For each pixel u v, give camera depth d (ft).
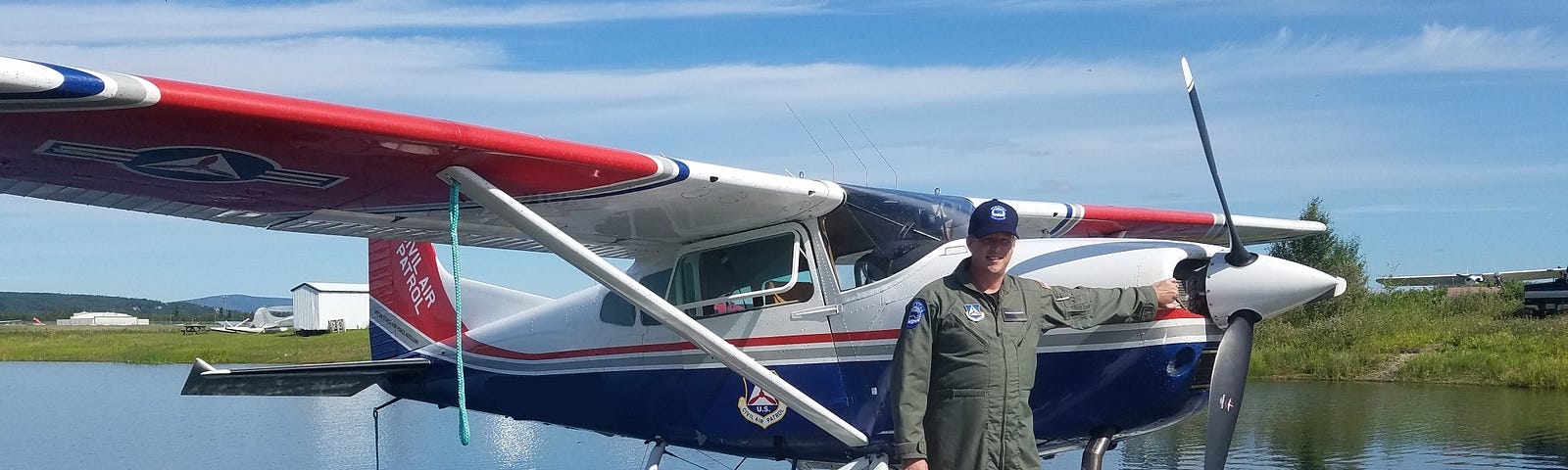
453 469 24.49
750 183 13.01
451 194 12.21
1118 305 10.76
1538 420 27.76
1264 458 22.98
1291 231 20.71
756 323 14.90
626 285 12.69
